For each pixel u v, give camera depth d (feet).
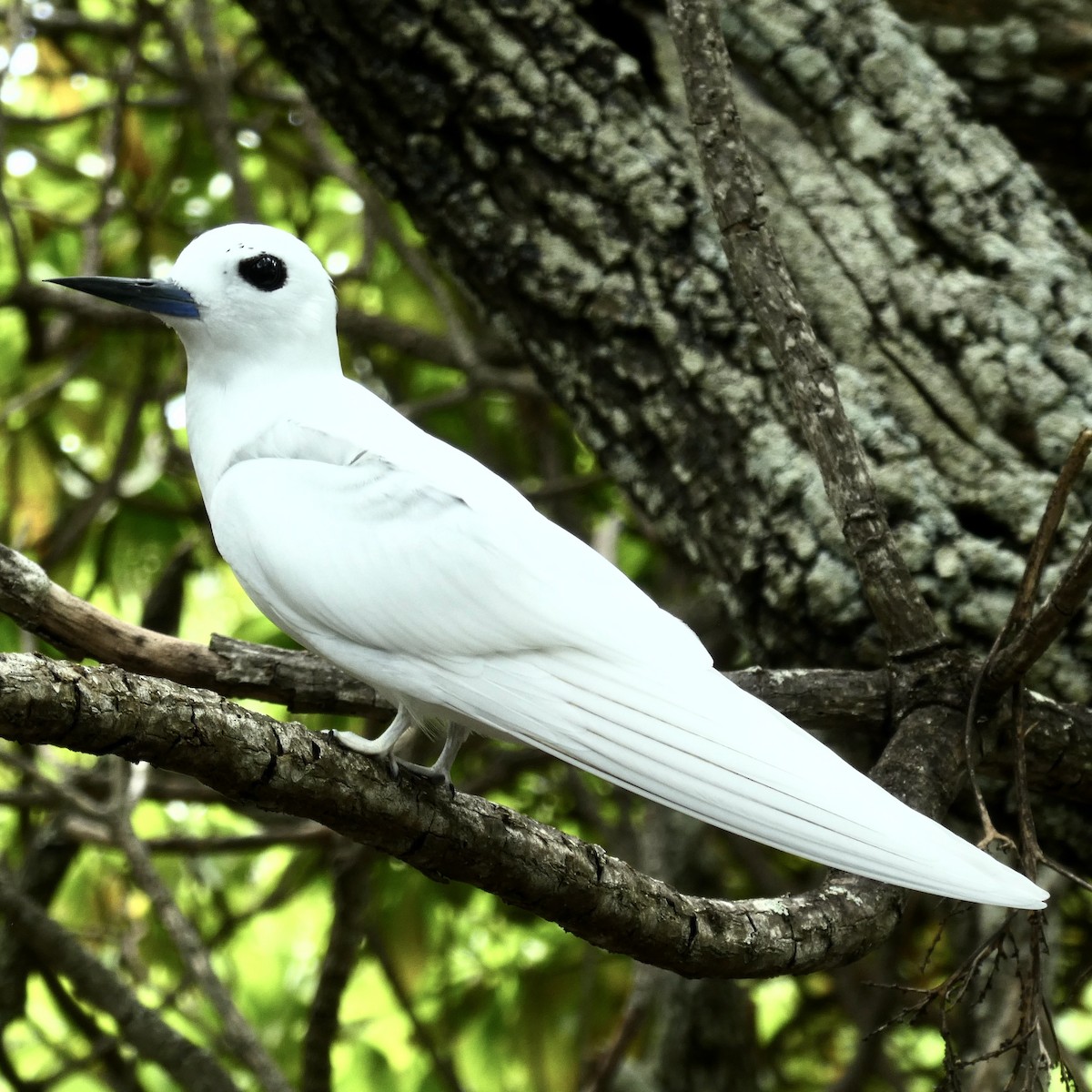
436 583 18.84
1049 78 28.40
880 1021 34.86
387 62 25.34
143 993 41.04
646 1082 38.78
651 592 41.27
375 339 39.96
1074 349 24.22
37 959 34.12
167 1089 38.83
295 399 21.52
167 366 43.80
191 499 40.16
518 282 25.52
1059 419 23.72
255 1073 28.76
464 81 25.04
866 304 24.39
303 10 25.59
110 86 45.85
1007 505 23.34
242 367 22.00
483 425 41.09
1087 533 17.80
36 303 38.63
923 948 39.11
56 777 35.96
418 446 20.48
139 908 41.45
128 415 39.91
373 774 15.87
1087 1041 39.63
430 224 26.32
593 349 25.29
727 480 24.32
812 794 16.48
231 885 43.24
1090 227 34.81
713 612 36.78
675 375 24.66
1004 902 15.08
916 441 23.73
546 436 41.96
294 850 41.29
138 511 39.88
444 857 16.19
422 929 38.11
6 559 20.27
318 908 44.52
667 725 17.53
